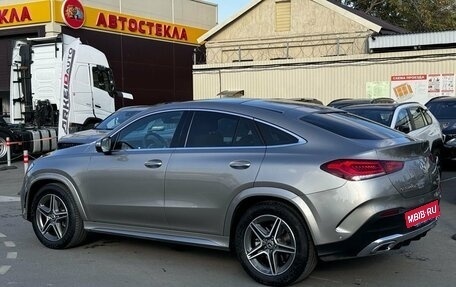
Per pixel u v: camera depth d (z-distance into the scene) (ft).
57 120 58.23
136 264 18.88
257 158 16.37
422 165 16.49
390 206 15.07
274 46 90.07
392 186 15.15
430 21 122.72
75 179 20.02
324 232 15.16
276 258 16.20
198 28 111.45
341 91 71.15
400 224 15.34
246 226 16.58
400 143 16.21
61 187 20.52
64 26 79.82
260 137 16.79
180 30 106.32
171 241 18.21
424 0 123.34
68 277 17.56
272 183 15.83
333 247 15.17
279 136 16.52
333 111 18.43
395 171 15.38
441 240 21.45
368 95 69.31
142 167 18.44
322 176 15.21
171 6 104.17
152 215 18.35
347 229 14.93
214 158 17.11
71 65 53.98
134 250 20.62
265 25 90.74
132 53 94.79
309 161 15.55
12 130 54.65
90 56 56.44
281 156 16.05
